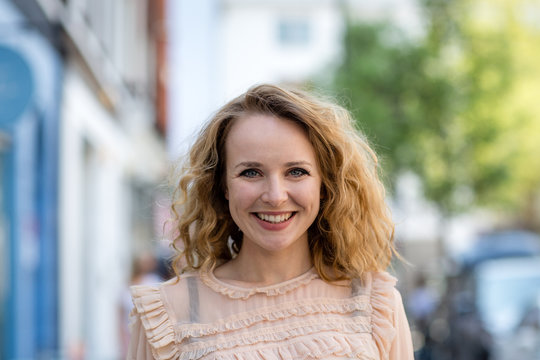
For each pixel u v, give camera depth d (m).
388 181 3.22
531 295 10.12
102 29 11.63
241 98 2.45
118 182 13.98
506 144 18.28
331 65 19.25
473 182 17.64
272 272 2.51
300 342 2.40
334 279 2.55
